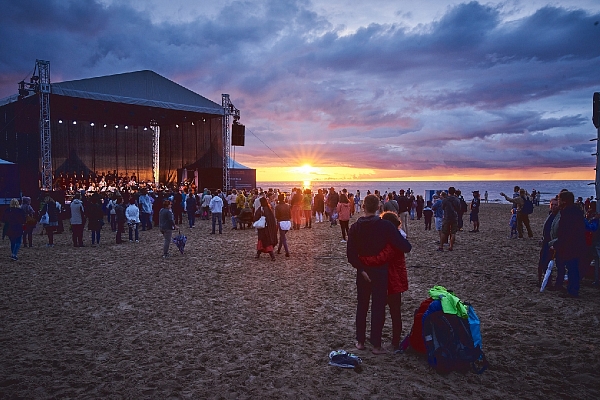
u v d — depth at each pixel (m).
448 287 7.66
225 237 16.22
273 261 10.77
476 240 14.66
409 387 3.75
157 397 3.63
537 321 5.62
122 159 37.62
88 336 5.26
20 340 5.12
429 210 18.64
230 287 7.93
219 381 3.93
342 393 3.66
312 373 4.08
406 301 6.77
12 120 27.56
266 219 10.91
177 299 7.08
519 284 7.80
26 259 11.33
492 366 4.20
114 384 3.88
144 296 7.30
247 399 3.57
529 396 3.58
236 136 30.36
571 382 3.85
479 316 5.89
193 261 10.87
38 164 25.03
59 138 33.94
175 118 35.31
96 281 8.53
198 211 26.16
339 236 16.16
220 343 4.95
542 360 4.33
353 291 7.57
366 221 4.47
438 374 4.02
